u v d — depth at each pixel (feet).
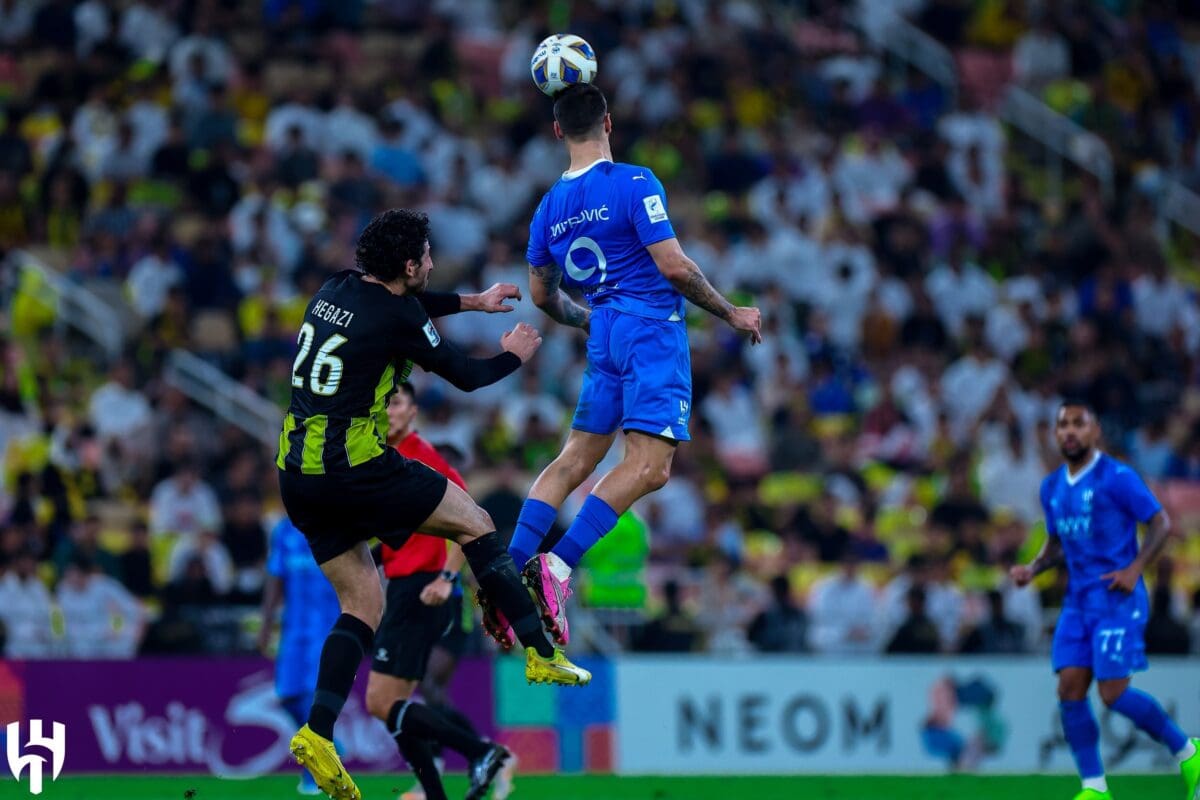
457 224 234.17
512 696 159.02
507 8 290.76
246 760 152.76
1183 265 289.33
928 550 190.19
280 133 244.83
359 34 274.16
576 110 88.58
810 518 190.60
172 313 206.49
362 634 87.10
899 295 244.42
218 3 260.21
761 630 173.17
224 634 161.48
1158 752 171.01
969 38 317.42
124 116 240.73
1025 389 233.76
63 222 227.40
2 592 156.35
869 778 152.15
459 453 121.29
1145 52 315.78
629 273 87.71
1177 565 203.51
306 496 84.43
